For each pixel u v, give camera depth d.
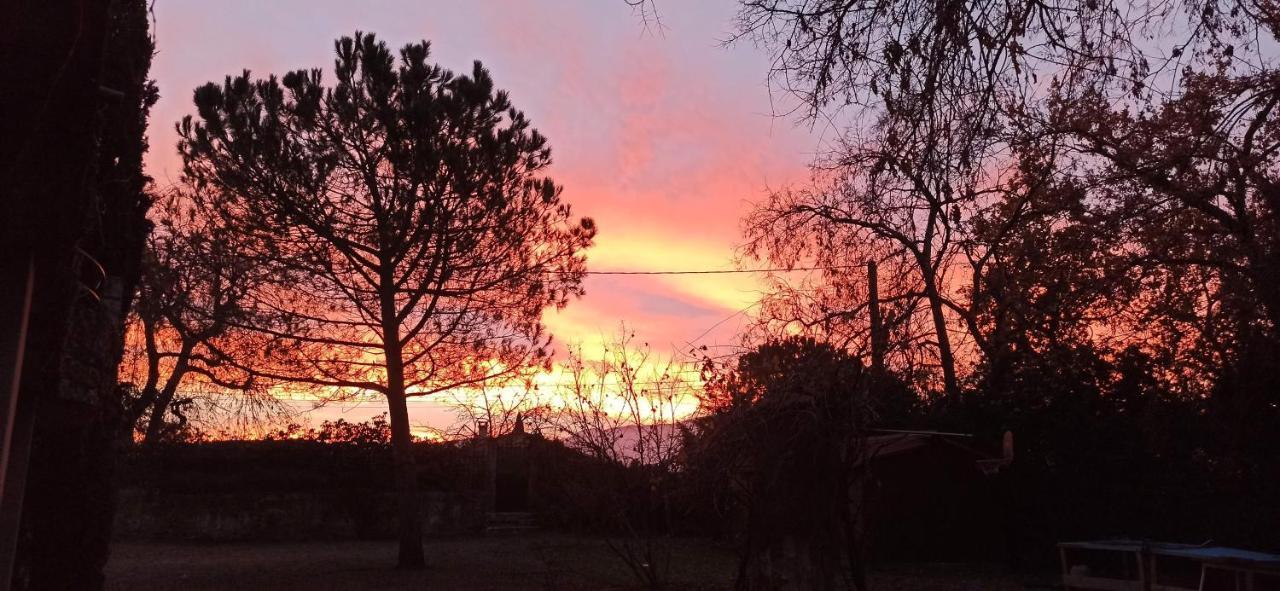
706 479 9.96
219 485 27.53
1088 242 13.89
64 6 2.83
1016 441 17.56
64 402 5.72
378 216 17.36
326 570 18.39
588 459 14.35
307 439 28.66
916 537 17.81
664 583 14.30
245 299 17.50
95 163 3.66
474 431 19.81
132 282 7.05
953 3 5.99
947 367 19.16
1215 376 15.03
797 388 9.37
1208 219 13.50
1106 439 16.86
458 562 19.64
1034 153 9.92
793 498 9.20
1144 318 15.13
